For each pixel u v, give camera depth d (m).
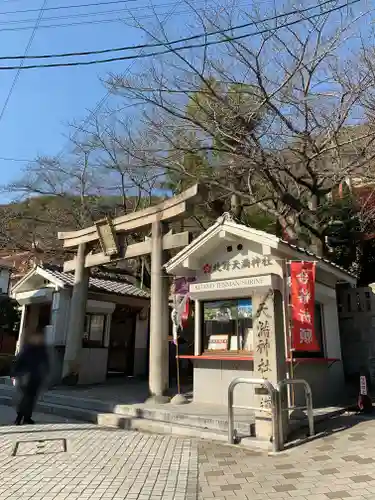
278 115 13.92
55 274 15.36
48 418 9.80
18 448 6.73
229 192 16.69
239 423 7.39
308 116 13.70
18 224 23.56
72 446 6.88
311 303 8.36
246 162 14.28
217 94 14.66
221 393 9.57
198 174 16.86
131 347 16.84
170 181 20.19
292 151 14.09
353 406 9.38
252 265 9.74
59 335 14.45
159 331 10.89
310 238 16.39
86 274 14.19
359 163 13.70
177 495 4.68
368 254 16.19
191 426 7.95
